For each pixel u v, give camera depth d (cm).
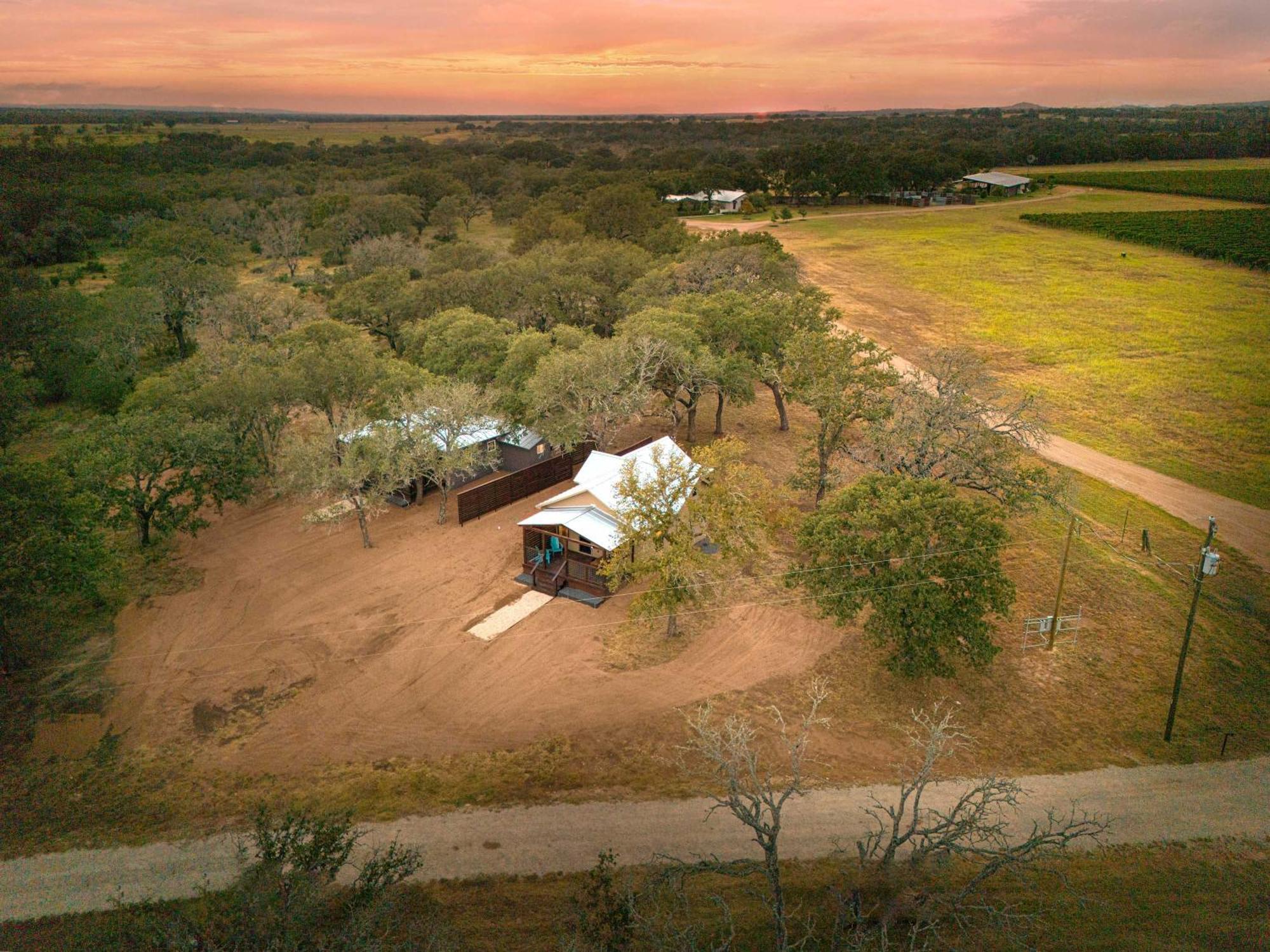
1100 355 8175
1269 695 3450
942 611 3155
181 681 3503
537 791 2895
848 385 4747
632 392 5300
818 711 3297
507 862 2591
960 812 2753
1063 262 12412
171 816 2806
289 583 4244
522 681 3472
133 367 7206
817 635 3775
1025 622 3894
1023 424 4347
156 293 7644
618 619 3903
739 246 8588
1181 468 5662
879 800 2852
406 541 4656
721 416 6209
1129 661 3644
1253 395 7031
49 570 3459
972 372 4553
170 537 4719
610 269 8619
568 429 5025
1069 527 3681
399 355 7969
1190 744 3158
